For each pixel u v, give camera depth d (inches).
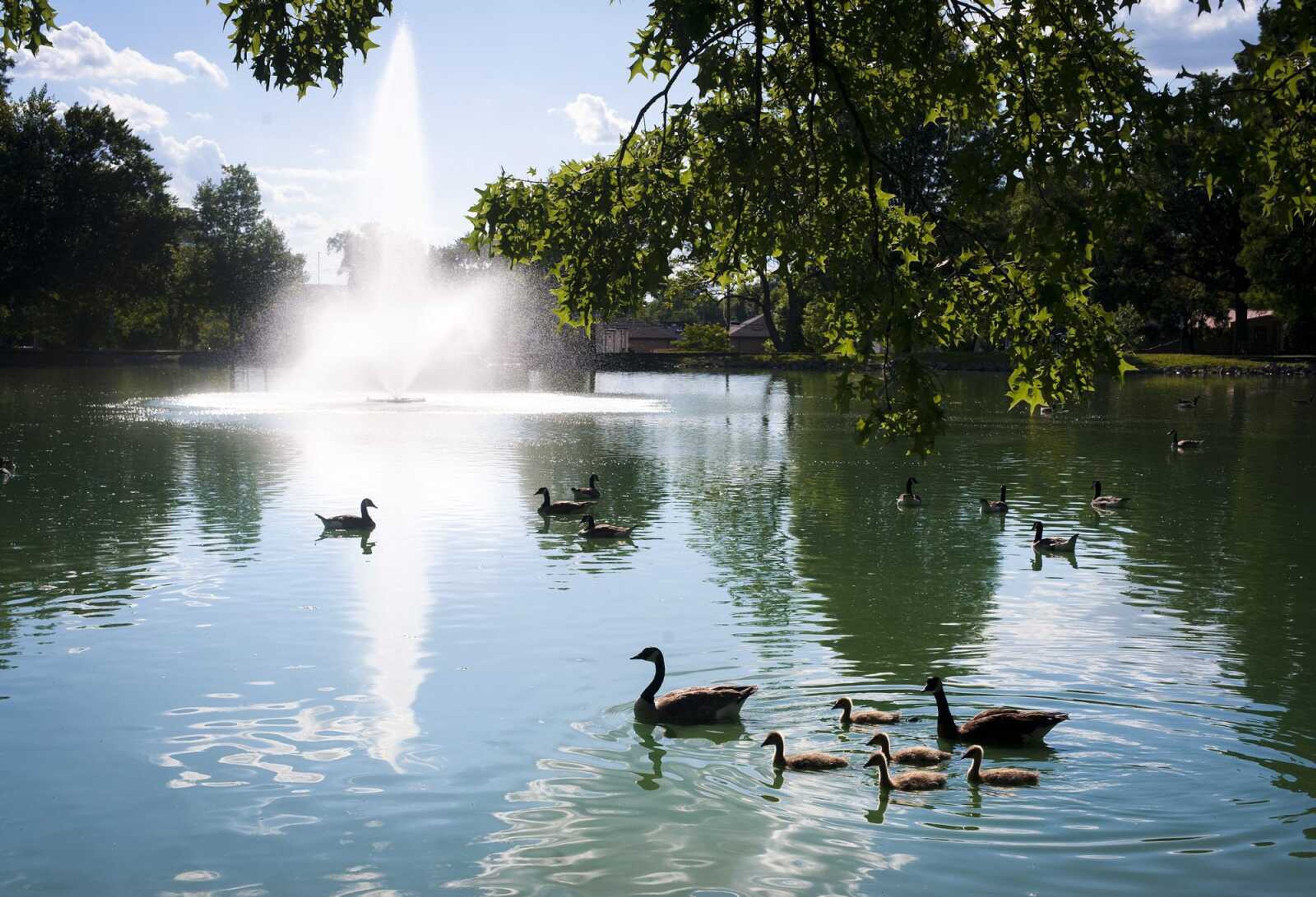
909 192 567.8
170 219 5142.7
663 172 529.3
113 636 746.2
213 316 7283.5
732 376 4500.5
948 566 972.6
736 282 570.3
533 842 460.1
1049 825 466.6
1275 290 3863.2
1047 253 469.4
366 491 1393.9
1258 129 478.6
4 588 874.8
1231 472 1604.3
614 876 428.5
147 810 490.3
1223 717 587.5
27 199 4488.2
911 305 489.7
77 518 1181.1
